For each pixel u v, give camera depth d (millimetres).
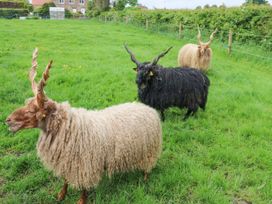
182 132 2287
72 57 4648
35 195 1577
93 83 3291
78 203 1508
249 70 4938
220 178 1766
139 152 1619
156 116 1737
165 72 2461
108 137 1500
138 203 1524
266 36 6184
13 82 3152
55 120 1380
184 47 4465
